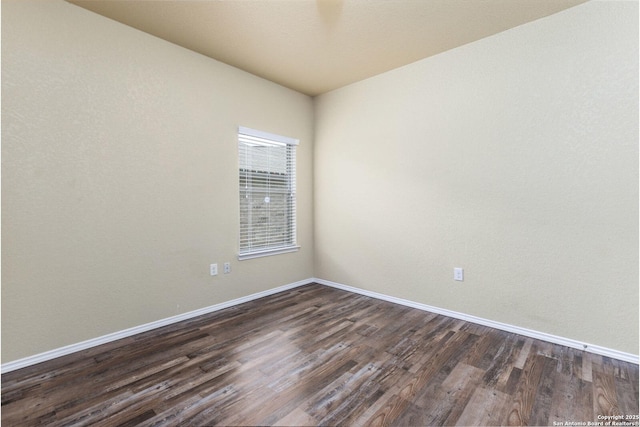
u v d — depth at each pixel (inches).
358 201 143.0
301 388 71.5
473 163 108.3
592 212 87.4
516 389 70.8
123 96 97.0
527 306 99.0
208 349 90.3
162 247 107.2
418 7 87.6
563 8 88.5
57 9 84.4
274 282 145.3
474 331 102.9
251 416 62.2
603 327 86.5
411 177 124.6
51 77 83.7
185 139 112.1
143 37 100.7
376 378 75.3
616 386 71.7
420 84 120.3
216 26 97.3
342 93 147.1
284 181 150.6
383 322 110.3
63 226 86.8
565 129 90.7
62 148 86.0
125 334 98.8
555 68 91.7
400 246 129.1
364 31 99.7
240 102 128.5
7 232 78.4
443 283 117.3
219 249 123.5
